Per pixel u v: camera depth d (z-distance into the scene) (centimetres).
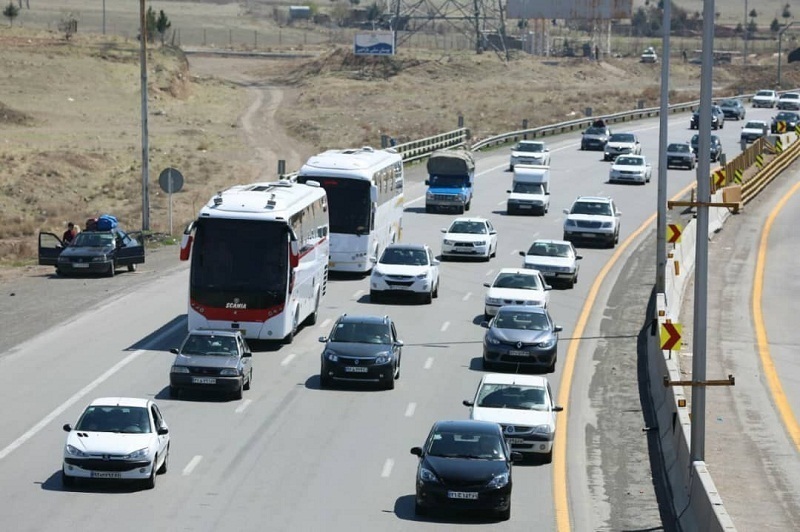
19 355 11006
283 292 11381
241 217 11388
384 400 9831
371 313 13312
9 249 17350
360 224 15150
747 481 8069
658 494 7612
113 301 13538
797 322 13612
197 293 11362
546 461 8275
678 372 9325
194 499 7181
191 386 9531
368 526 6794
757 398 10419
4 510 6850
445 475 6894
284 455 8212
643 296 14575
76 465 7231
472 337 12269
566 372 10981
